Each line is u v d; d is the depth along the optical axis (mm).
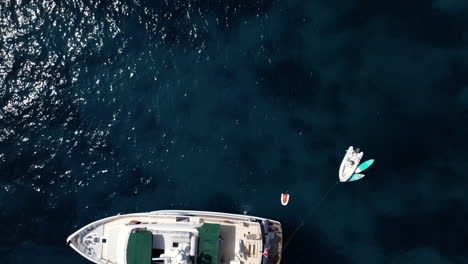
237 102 43000
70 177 42031
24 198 41500
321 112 42469
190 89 43188
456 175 40719
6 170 41844
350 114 42281
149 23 43688
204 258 35031
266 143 42219
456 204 40312
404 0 43500
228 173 41812
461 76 41875
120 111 42906
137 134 42656
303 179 41531
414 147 41375
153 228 35312
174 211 39781
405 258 39969
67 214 41469
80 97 43000
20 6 43562
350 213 40906
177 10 43812
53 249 40844
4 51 43156
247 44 43625
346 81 42688
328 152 41906
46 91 42938
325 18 43594
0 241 40844
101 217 41469
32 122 42594
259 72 43281
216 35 43656
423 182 40875
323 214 41000
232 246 36781
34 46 43250
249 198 41375
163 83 43281
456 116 41438
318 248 40594
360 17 43531
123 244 35625
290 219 41000
